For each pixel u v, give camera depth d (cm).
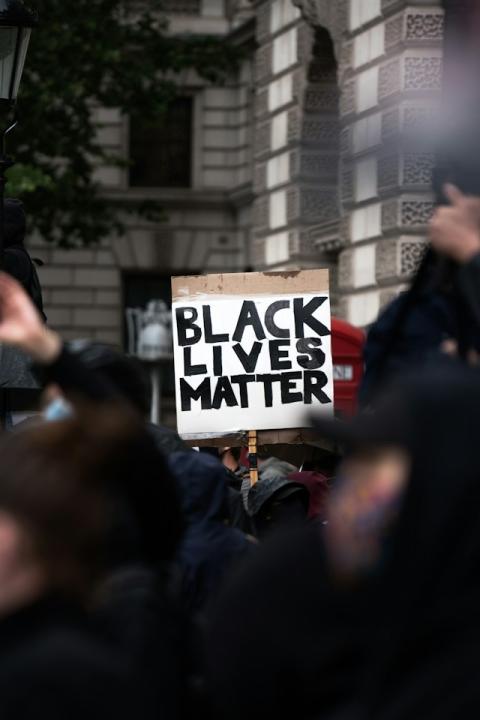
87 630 318
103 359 489
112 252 4162
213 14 4047
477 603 306
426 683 308
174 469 577
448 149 399
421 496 304
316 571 339
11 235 1002
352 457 325
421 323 464
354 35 2253
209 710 368
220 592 351
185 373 991
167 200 4166
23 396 920
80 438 332
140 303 4216
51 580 316
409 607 307
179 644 362
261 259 2838
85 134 2894
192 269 4188
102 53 2775
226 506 584
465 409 306
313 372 985
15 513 314
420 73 2027
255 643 338
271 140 2770
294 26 2642
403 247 2108
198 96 4191
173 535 400
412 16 2036
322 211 2606
